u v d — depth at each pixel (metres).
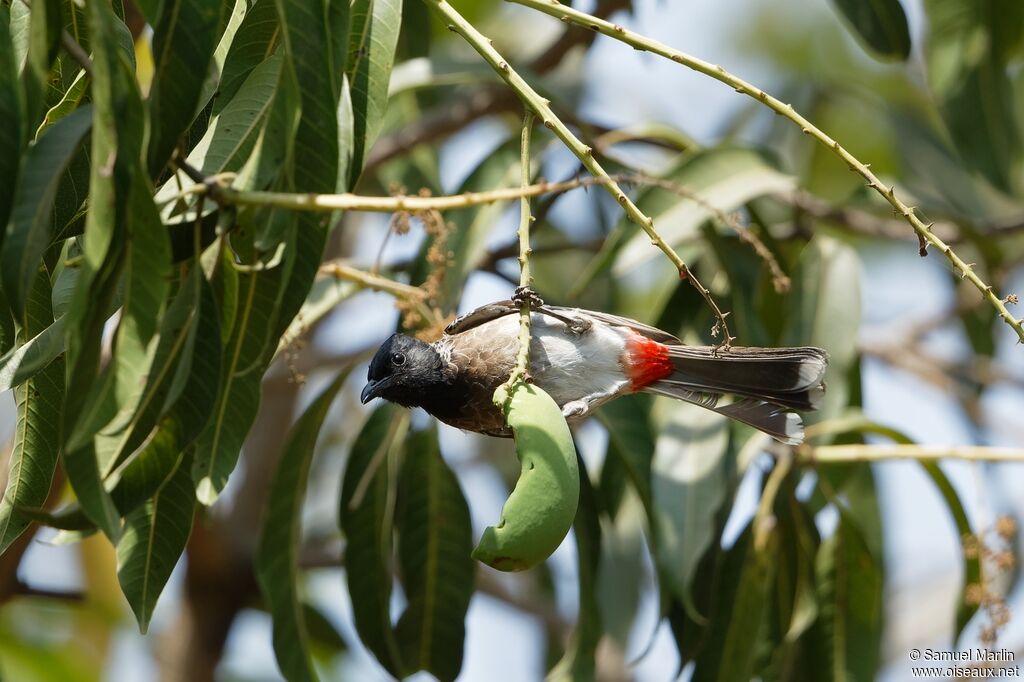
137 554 6.78
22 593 11.25
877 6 10.83
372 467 10.51
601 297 12.12
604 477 10.41
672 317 10.77
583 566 9.87
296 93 5.91
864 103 14.81
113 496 6.02
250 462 14.24
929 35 11.72
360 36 6.75
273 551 9.83
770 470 10.84
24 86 5.70
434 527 10.65
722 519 9.92
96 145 5.11
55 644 14.86
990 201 14.64
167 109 5.71
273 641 9.57
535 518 5.71
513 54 15.80
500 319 8.92
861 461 10.61
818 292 10.69
